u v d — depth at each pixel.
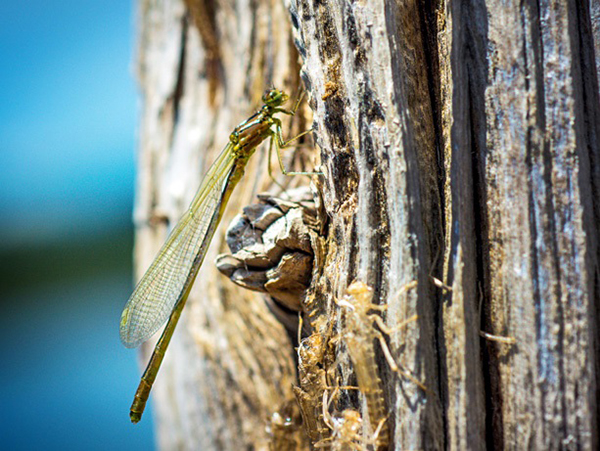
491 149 0.27
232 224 0.28
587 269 0.26
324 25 0.27
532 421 0.26
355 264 0.27
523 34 0.26
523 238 0.26
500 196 0.26
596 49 0.26
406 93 0.27
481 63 0.27
